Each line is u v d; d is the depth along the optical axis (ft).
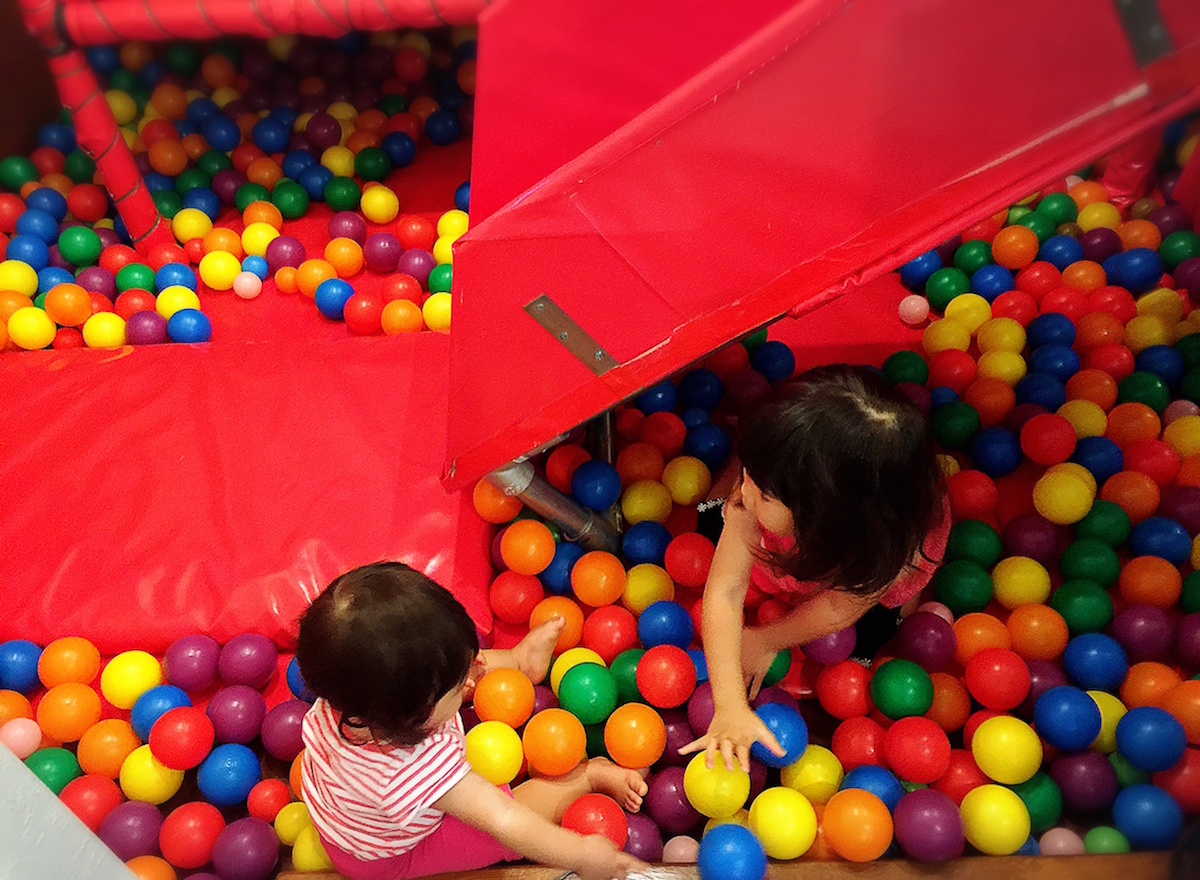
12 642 6.82
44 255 10.03
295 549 7.18
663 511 7.50
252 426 7.91
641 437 7.89
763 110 4.21
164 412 8.05
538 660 6.66
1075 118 4.09
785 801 5.50
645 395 8.00
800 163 4.36
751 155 4.37
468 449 6.24
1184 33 3.81
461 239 4.89
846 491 4.65
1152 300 8.54
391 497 7.43
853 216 4.52
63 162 11.37
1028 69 3.96
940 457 7.52
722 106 4.22
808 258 4.71
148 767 6.07
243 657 6.64
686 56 4.12
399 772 4.79
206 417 7.99
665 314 5.07
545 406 5.76
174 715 6.07
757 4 3.92
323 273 9.77
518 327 5.34
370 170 11.30
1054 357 8.03
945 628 6.41
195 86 12.76
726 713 5.66
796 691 6.68
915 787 5.88
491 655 6.59
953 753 5.92
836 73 4.06
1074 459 7.39
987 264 9.34
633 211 4.63
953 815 5.35
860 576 4.97
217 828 5.78
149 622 6.92
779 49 4.03
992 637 6.44
